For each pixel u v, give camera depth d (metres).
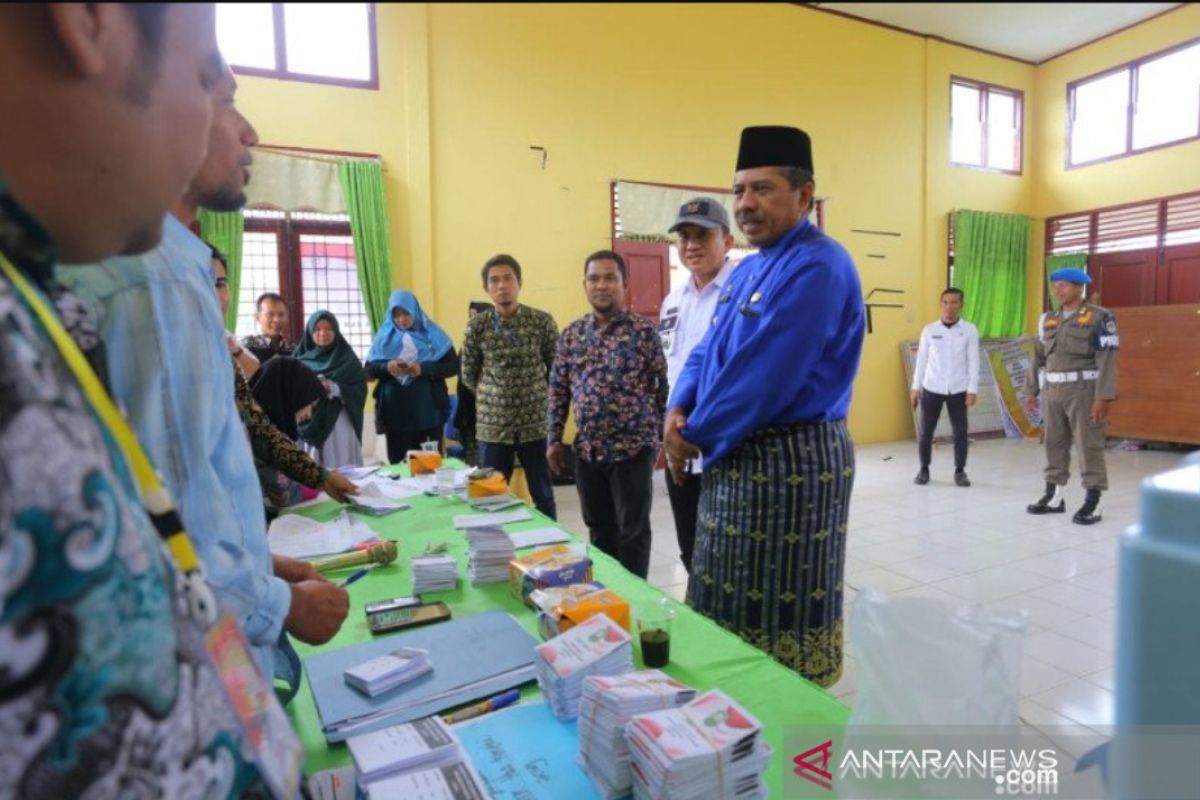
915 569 3.28
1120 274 7.43
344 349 3.34
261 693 0.45
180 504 0.61
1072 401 4.05
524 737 0.84
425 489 2.23
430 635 1.10
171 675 0.34
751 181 1.42
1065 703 2.01
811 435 1.37
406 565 1.51
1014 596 2.91
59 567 0.29
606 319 2.53
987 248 7.71
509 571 1.36
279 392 2.19
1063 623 2.60
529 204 5.65
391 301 4.08
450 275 5.47
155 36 0.33
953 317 5.11
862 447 7.05
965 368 5.10
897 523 4.12
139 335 0.59
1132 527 0.39
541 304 5.75
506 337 3.07
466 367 3.17
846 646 2.38
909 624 0.68
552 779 0.76
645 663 1.01
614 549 2.63
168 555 0.38
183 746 0.34
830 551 1.41
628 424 2.47
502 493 2.04
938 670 0.67
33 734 0.28
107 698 0.30
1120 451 6.51
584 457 2.54
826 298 1.31
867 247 7.09
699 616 1.19
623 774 0.72
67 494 0.30
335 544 1.62
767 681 0.96
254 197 4.82
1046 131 7.85
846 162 6.89
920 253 7.41
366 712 0.88
